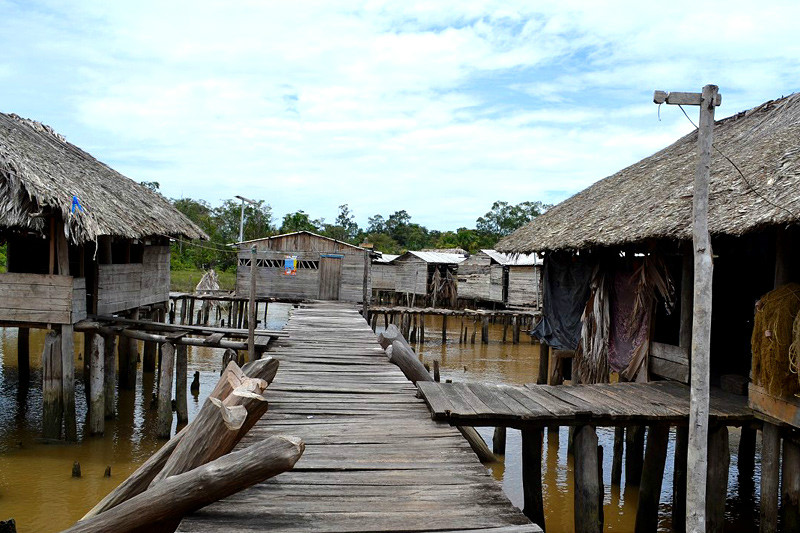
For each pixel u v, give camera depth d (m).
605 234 8.88
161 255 15.95
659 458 7.31
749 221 6.04
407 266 36.12
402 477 4.64
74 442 10.12
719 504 6.75
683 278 8.35
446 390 7.43
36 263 14.20
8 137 10.82
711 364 10.84
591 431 6.75
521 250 12.41
